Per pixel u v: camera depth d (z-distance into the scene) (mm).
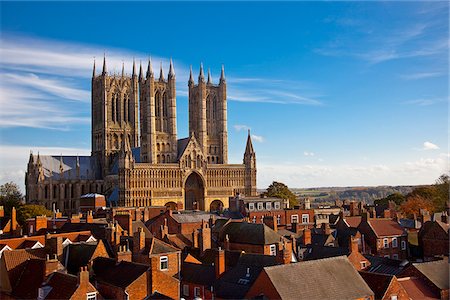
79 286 70562
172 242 110938
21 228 145250
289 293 66000
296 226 143250
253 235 110125
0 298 79438
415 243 143000
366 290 72062
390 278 76062
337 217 176500
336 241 120250
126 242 94375
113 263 82188
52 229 126375
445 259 91688
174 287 79062
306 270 70312
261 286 68125
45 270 75625
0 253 95312
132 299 74188
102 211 189500
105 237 100188
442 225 127125
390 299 74938
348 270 73562
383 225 132500
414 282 80688
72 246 89000
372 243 128625
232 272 85500
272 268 68375
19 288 77438
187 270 91438
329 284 69688
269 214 168250
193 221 148000
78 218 150000
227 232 115500
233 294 79625
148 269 76375
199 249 105625
